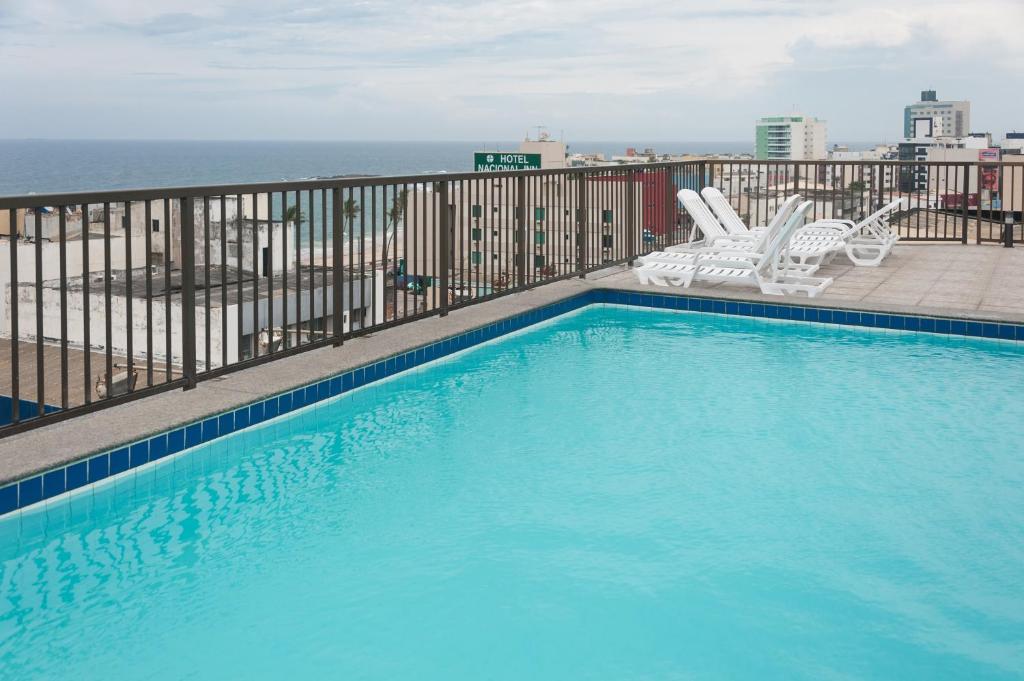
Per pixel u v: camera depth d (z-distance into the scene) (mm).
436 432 4262
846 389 4934
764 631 2457
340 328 5297
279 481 3648
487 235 6723
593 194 8125
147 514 3322
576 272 7871
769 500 3393
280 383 4426
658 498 3424
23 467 3191
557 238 7668
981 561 2873
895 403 4656
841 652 2348
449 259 6402
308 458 3922
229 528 3189
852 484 3545
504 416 4508
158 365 19078
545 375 5328
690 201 8430
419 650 2369
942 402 4660
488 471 3730
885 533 3090
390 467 3797
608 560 2902
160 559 2938
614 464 3805
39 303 3426
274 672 2268
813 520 3205
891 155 97312
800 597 2646
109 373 3848
